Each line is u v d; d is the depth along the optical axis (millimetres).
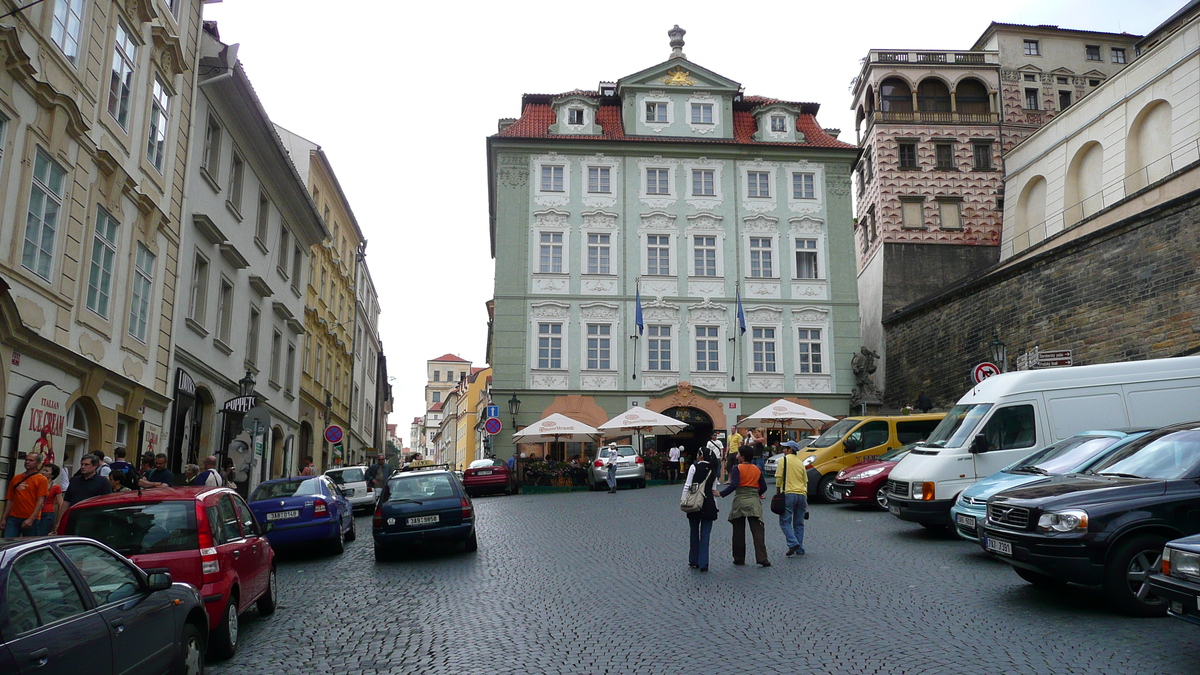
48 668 4730
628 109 40875
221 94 22500
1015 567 9438
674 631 8367
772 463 25609
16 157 12906
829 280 39812
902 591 9953
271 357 28844
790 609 9195
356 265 48250
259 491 16109
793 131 41531
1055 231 40500
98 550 5969
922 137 46750
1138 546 8445
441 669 7309
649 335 38594
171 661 6320
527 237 38750
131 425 17703
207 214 21812
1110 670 6625
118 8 16375
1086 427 14188
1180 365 14430
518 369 37656
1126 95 36188
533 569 12500
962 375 35406
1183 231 24531
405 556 14672
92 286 15727
